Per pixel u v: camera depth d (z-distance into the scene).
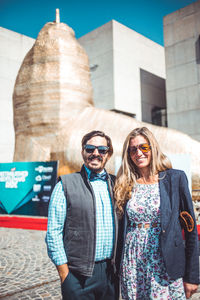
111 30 16.20
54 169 6.21
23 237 5.15
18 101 8.16
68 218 1.61
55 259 1.56
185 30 15.27
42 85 7.76
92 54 17.39
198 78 14.60
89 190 1.66
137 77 17.59
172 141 6.76
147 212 1.65
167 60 16.02
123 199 1.74
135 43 17.69
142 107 17.77
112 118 7.66
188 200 1.60
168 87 15.86
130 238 1.70
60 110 7.61
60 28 8.19
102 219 1.66
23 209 6.39
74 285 1.55
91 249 1.56
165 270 1.55
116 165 5.29
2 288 2.84
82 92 8.05
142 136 1.84
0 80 15.30
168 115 15.77
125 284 1.65
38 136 7.77
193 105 14.71
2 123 15.29
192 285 1.52
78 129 7.37
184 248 1.59
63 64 7.84
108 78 16.23
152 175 1.78
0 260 3.79
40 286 2.91
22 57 16.45
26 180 6.47
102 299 1.65
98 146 1.76
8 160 15.41
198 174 6.05
